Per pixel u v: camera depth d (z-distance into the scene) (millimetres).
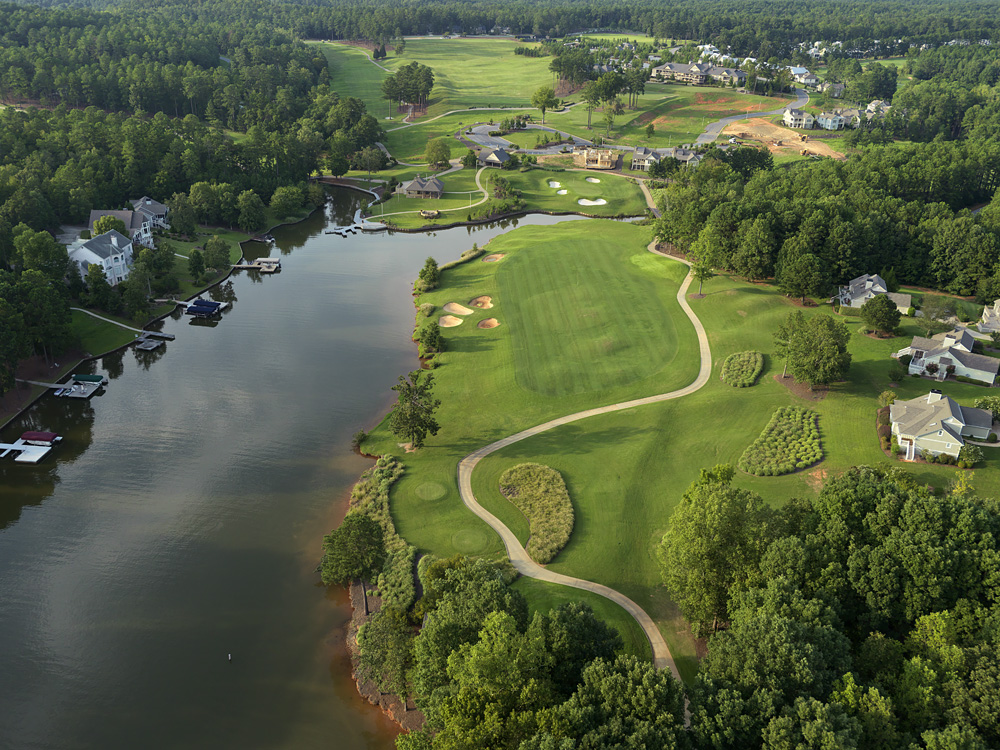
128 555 87375
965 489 82250
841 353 112062
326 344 141375
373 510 93125
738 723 50719
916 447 96375
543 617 61781
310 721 67062
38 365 129125
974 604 62500
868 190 181000
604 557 84125
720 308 144125
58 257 143375
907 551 64125
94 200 187125
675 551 70188
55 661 73312
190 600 80875
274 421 115000
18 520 93312
